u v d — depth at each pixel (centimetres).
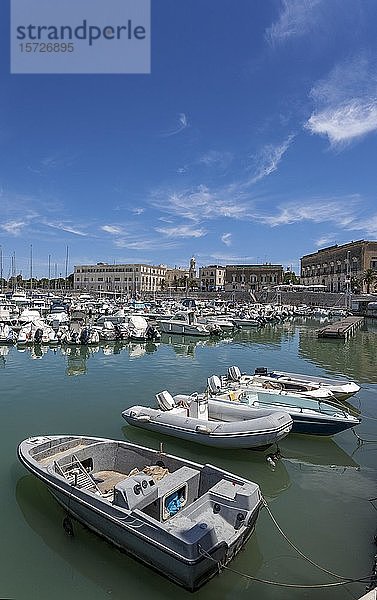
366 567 750
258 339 4288
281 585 701
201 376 2344
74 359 2831
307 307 8912
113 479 971
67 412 1609
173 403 1414
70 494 816
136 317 4428
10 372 2359
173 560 661
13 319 4191
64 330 3644
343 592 692
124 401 1773
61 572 716
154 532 690
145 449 988
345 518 912
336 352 3412
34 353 3050
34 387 2006
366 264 11088
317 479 1108
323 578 720
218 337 4391
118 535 736
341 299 9675
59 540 794
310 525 882
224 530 719
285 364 2839
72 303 6650
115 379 2216
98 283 16675
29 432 1389
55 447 999
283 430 1181
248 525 735
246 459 1205
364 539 834
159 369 2534
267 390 1636
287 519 905
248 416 1290
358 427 1504
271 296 11244
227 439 1177
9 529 827
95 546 773
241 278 15525
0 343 3334
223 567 700
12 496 951
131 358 2933
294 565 751
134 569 718
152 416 1332
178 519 727
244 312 6256
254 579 712
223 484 810
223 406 1346
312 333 4875
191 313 4797
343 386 1788
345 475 1133
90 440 1055
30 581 697
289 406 1461
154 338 3906
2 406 1681
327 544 815
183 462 923
